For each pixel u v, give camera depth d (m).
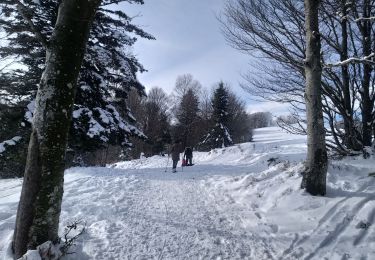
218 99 45.56
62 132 5.21
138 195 9.92
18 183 13.80
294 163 11.03
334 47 9.88
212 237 6.70
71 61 5.22
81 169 14.52
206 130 52.03
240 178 11.34
